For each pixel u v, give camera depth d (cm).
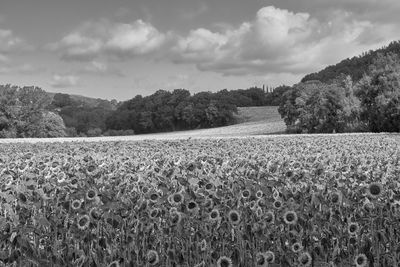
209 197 745
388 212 709
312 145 2023
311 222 711
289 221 666
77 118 12938
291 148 1806
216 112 12131
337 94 6550
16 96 7050
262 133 7450
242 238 682
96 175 903
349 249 693
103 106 16750
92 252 668
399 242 697
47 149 2069
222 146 2081
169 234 705
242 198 746
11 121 7000
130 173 1009
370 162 1148
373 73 5791
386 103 5488
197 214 700
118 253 677
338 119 6525
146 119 12631
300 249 642
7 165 1195
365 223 712
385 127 5638
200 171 960
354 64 16288
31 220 728
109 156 1482
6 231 638
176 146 2148
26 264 645
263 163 1138
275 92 15438
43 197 742
